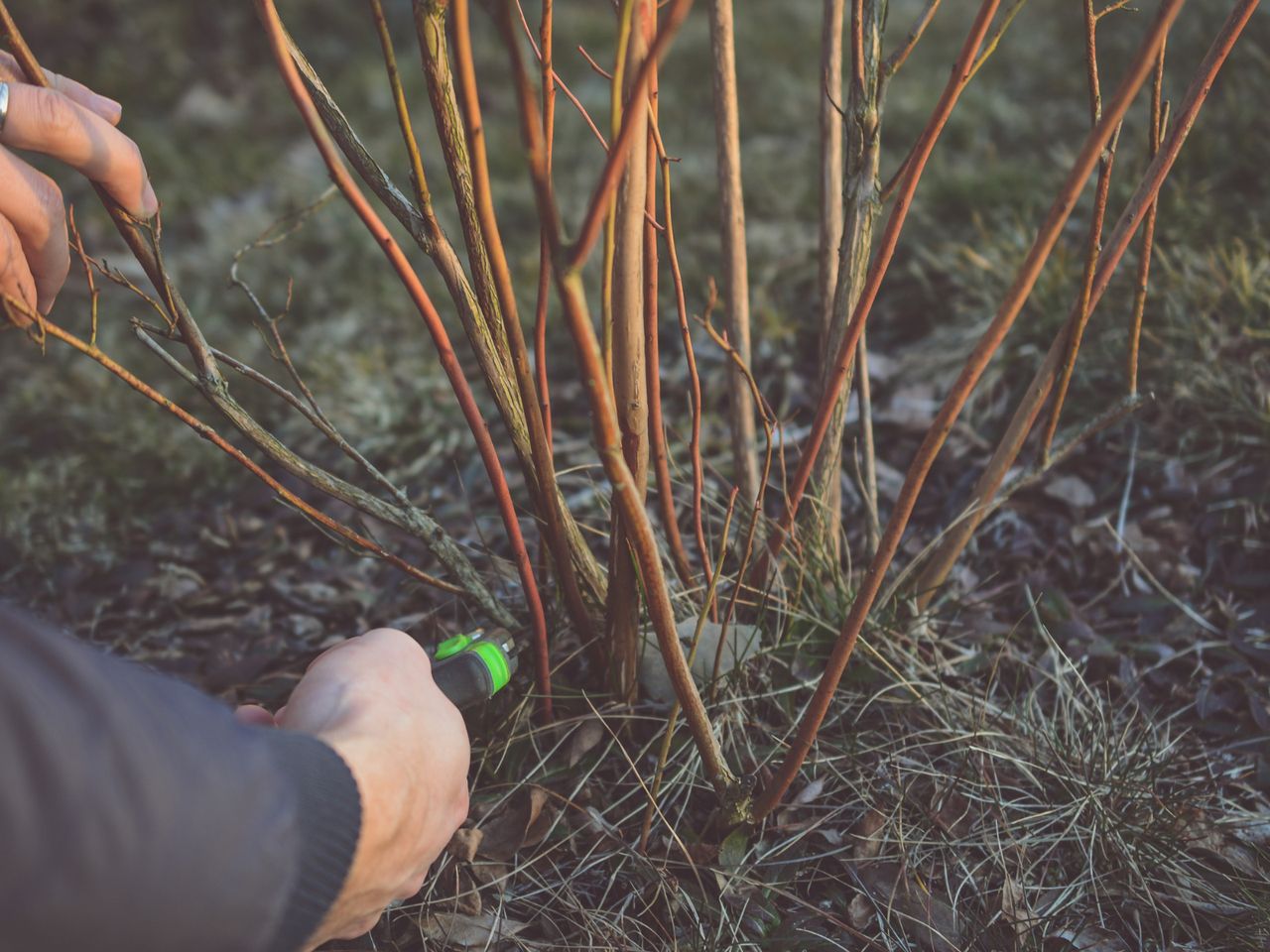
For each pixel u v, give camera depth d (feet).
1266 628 3.06
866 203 2.52
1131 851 2.50
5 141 1.88
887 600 2.81
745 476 2.99
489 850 2.51
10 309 1.90
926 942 2.36
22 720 1.27
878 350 4.57
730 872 2.44
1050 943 2.37
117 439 4.54
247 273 5.91
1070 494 3.58
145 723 1.34
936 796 2.60
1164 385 3.84
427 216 2.20
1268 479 3.47
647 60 1.59
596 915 2.40
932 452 2.00
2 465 4.61
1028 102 6.51
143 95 8.36
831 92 2.70
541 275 2.20
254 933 1.41
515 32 1.59
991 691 2.85
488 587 3.01
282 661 3.20
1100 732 2.73
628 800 2.60
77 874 1.28
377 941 2.39
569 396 4.47
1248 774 2.71
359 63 8.63
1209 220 4.46
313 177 6.91
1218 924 2.39
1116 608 3.18
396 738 1.71
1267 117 5.03
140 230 2.12
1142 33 6.50
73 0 9.04
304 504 2.33
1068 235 4.71
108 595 3.70
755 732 2.72
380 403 4.58
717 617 2.83
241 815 1.39
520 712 2.64
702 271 5.08
